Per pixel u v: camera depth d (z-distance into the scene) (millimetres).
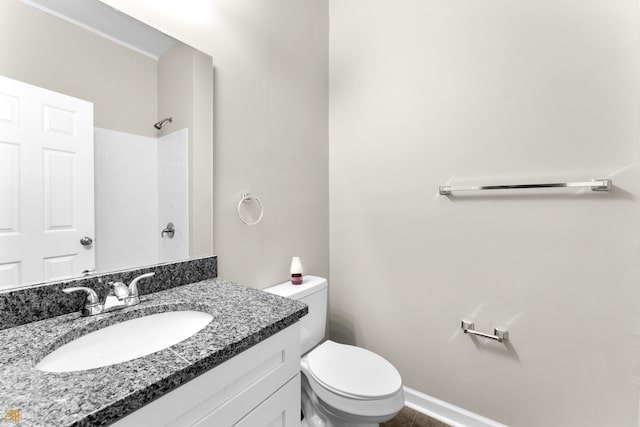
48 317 736
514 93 1243
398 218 1593
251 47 1313
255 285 1350
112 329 740
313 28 1707
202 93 1099
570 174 1136
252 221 1331
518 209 1251
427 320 1513
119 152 892
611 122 1060
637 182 1024
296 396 821
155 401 488
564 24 1134
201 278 1088
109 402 427
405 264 1578
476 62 1330
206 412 579
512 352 1281
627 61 1028
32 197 732
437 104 1443
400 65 1561
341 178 1813
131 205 919
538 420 1229
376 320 1694
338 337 1858
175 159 1028
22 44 716
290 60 1535
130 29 915
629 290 1052
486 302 1340
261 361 693
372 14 1657
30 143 729
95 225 842
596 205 1099
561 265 1170
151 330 797
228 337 628
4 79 692
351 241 1783
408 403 1567
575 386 1153
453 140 1402
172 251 1021
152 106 965
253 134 1328
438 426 1417
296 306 821
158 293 935
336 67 1820
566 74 1135
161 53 988
